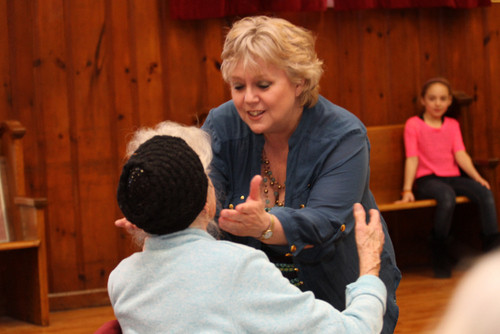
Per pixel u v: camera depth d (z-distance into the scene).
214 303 1.16
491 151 5.18
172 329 1.17
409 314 3.85
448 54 5.08
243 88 1.74
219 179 1.92
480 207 4.68
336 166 1.76
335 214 1.69
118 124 4.40
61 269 4.32
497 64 5.15
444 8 5.05
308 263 1.75
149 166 1.19
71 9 4.28
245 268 1.19
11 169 4.07
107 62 4.36
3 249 3.74
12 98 4.21
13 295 4.14
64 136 4.30
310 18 4.76
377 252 1.37
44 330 3.85
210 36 4.54
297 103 1.80
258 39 1.66
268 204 1.90
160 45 4.46
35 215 3.88
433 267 4.75
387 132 4.91
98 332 1.25
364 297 1.29
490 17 5.12
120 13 4.37
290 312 1.18
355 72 4.90
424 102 4.86
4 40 4.18
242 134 1.91
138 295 1.23
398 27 4.97
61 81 4.28
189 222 1.24
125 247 4.43
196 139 1.41
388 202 4.92
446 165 4.84
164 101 4.48
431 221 5.12
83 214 4.36
